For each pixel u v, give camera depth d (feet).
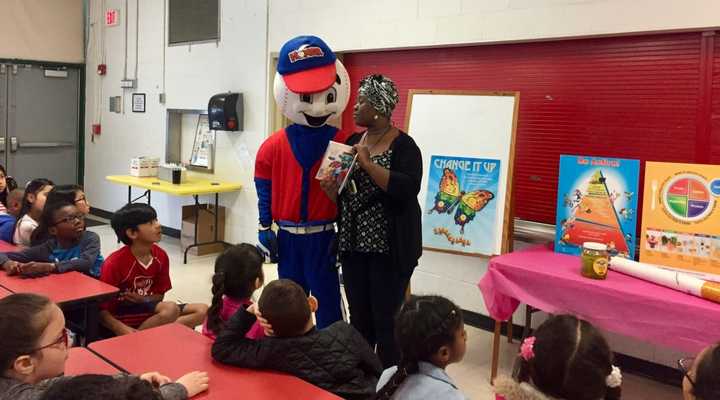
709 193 8.57
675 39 10.12
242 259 7.11
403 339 5.20
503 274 9.37
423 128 11.59
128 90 22.27
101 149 23.97
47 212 9.52
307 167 9.15
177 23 19.85
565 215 9.96
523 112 12.09
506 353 11.54
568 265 9.31
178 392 5.16
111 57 22.88
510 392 4.55
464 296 13.23
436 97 11.57
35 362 4.85
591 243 8.94
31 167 23.67
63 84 24.04
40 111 23.58
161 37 20.57
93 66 23.85
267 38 16.97
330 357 5.94
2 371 4.77
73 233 9.62
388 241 8.43
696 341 7.57
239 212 18.51
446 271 13.46
